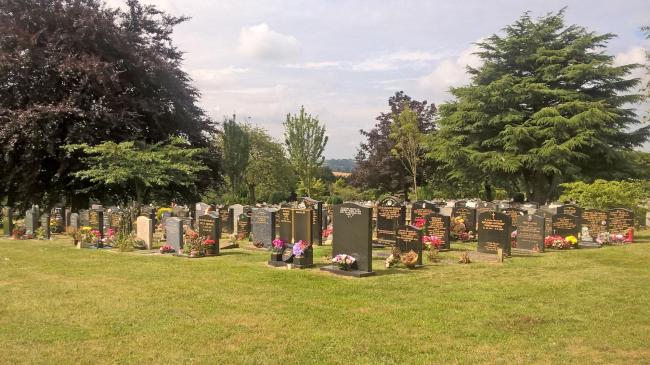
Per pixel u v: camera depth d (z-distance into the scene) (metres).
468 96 37.94
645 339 6.79
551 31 37.44
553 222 17.08
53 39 24.22
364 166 47.50
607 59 36.19
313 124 48.12
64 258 13.99
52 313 8.09
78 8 24.84
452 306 8.52
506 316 7.91
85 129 23.50
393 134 40.78
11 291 9.66
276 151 54.81
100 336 6.96
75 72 23.78
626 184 22.97
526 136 34.50
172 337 6.90
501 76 37.94
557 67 36.22
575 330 7.21
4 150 24.09
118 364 5.97
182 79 29.83
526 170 37.59
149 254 14.91
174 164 21.91
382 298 9.05
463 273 11.46
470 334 7.04
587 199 22.11
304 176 48.66
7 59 22.94
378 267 12.26
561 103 35.53
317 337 6.89
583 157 34.22
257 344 6.62
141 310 8.27
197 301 8.85
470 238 18.55
